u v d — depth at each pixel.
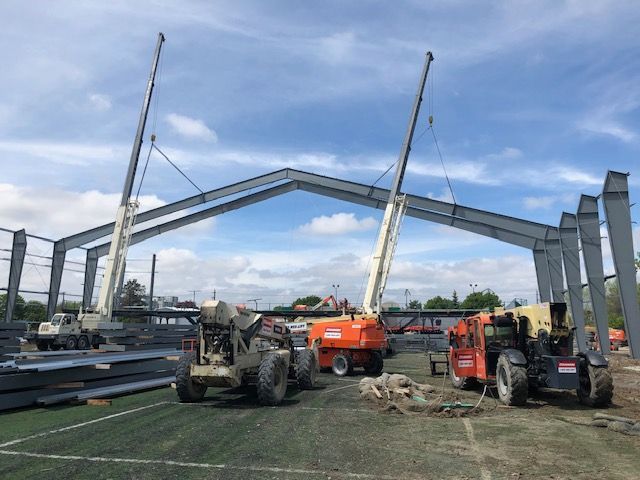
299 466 6.30
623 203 21.53
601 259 24.06
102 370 12.26
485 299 80.88
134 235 42.53
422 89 28.22
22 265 33.62
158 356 14.51
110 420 9.12
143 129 31.02
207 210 42.88
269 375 10.83
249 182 40.34
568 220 29.56
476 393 13.27
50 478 5.79
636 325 21.00
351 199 39.09
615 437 7.98
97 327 25.72
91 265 42.00
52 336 30.03
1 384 9.82
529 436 8.04
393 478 5.88
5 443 7.36
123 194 30.33
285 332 14.15
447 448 7.27
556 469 6.26
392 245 25.34
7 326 10.57
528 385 11.35
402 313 36.91
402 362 24.81
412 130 27.38
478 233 35.97
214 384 11.09
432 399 11.54
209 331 11.08
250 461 6.50
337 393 13.04
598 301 23.86
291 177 40.00
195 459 6.57
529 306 12.00
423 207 36.03
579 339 28.16
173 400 11.62
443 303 90.12
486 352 12.52
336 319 19.30
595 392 10.54
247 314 12.03
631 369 19.16
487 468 6.28
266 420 9.24
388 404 10.39
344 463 6.46
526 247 34.84
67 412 9.93
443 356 28.34
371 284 23.73
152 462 6.42
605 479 5.87
